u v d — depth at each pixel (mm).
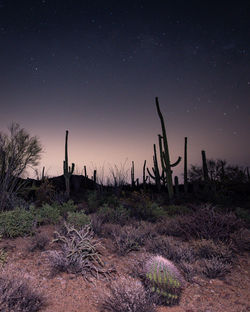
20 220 5871
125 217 7977
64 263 4172
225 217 6504
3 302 2750
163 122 15508
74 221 6238
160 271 3350
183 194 17828
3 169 7914
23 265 4258
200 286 3906
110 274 4160
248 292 3766
